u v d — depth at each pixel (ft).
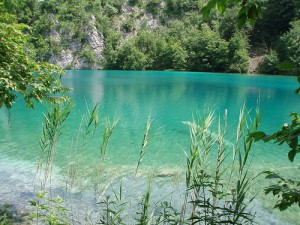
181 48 175.01
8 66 11.46
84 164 21.76
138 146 26.63
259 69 142.20
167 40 208.74
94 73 152.56
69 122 35.27
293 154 4.71
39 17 223.10
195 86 82.99
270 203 15.97
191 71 170.91
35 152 24.39
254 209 15.25
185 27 215.51
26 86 12.35
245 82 94.63
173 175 19.83
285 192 5.59
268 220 14.23
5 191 16.67
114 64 203.82
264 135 5.06
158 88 77.87
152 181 18.79
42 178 18.94
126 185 18.13
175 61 176.04
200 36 171.12
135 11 245.04
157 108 48.24
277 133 4.92
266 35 162.61
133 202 15.71
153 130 33.06
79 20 219.20
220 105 52.06
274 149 26.43
